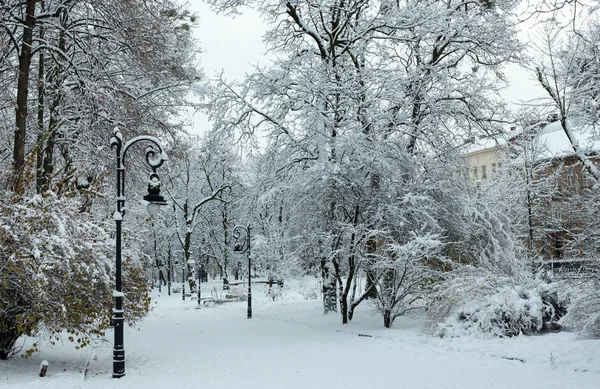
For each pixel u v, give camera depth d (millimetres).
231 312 24453
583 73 16312
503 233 19312
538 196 25141
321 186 16688
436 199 18469
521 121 19703
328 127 18719
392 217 16922
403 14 18750
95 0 15133
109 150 17672
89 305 10336
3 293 9367
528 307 12547
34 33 15914
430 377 9055
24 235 9375
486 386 8250
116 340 9805
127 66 17812
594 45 16453
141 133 18422
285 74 19453
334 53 20281
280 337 15164
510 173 26344
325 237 17703
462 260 18969
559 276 13414
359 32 19953
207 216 47375
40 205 10156
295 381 9008
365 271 16766
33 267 9234
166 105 19406
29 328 10258
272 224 35875
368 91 18031
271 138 20078
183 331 17469
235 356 11961
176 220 43719
